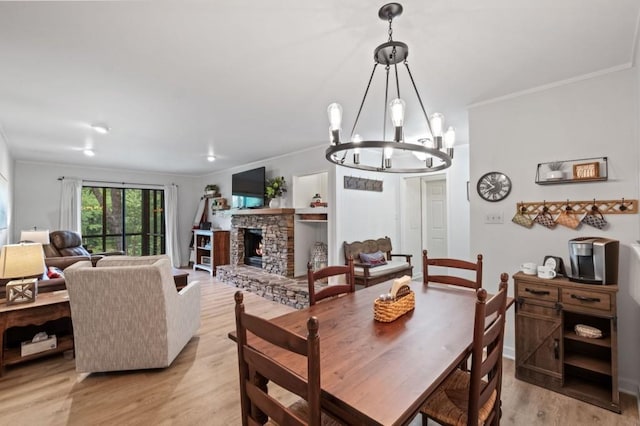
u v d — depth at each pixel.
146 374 2.50
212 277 6.28
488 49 1.97
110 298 2.38
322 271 2.07
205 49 1.96
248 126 3.62
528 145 2.60
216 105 2.94
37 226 5.73
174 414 2.00
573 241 2.22
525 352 2.35
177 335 2.70
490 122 2.81
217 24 1.70
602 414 1.97
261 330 1.04
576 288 2.14
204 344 3.09
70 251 4.84
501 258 2.74
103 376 2.47
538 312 2.30
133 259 3.14
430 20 1.66
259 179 5.54
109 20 1.66
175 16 1.62
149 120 3.36
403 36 1.81
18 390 2.27
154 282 2.44
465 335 1.44
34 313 2.53
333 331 1.50
